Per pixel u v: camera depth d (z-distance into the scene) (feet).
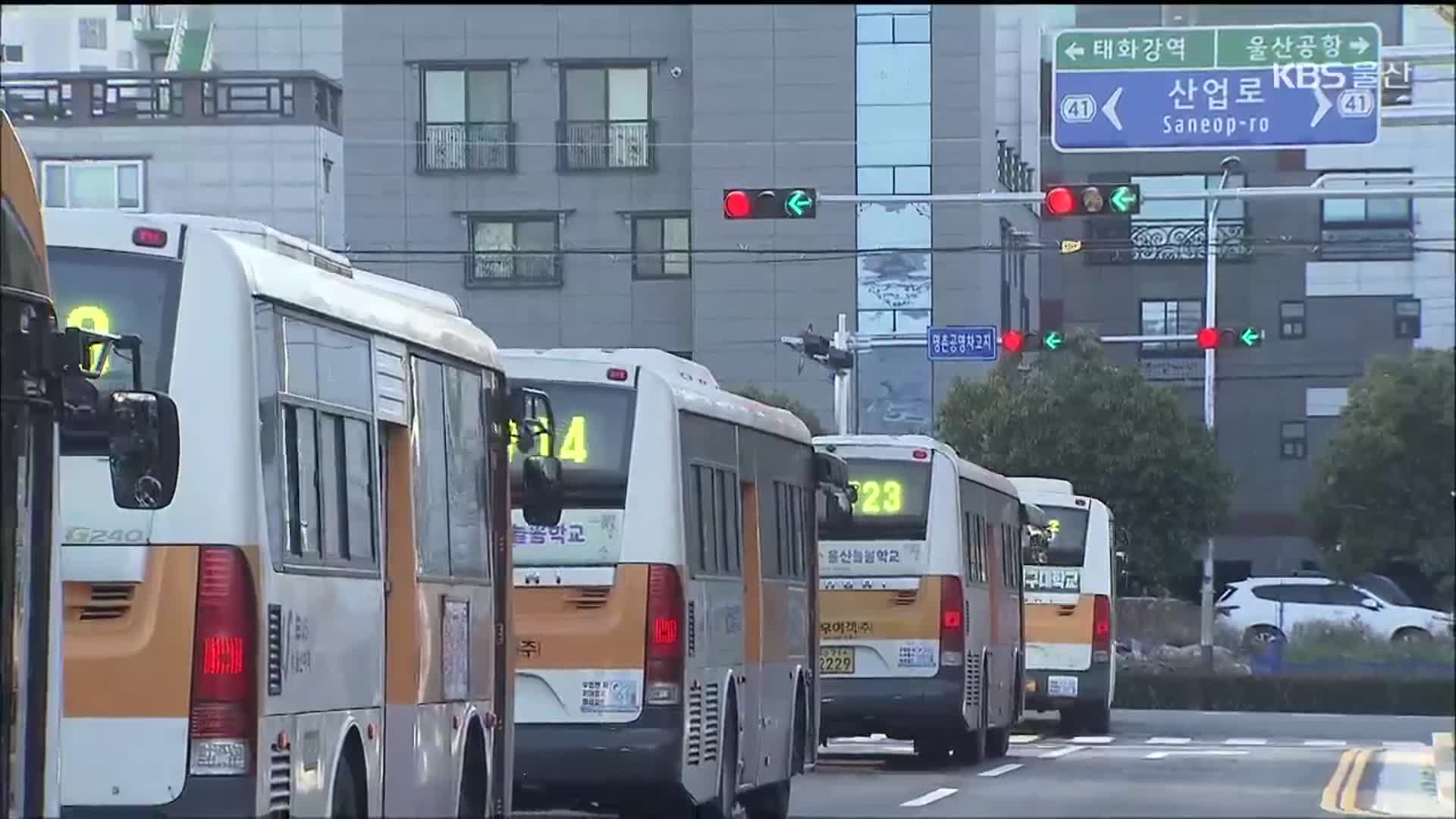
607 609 107.04
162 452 60.85
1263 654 332.39
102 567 64.34
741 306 353.10
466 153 359.87
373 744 77.25
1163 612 356.79
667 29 360.07
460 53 359.25
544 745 106.32
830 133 347.97
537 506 100.58
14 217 58.13
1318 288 474.49
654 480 107.96
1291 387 474.08
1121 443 345.51
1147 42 184.44
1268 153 468.75
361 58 359.05
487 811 94.12
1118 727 252.01
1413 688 289.33
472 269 363.35
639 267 364.17
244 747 64.34
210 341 65.72
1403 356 450.71
